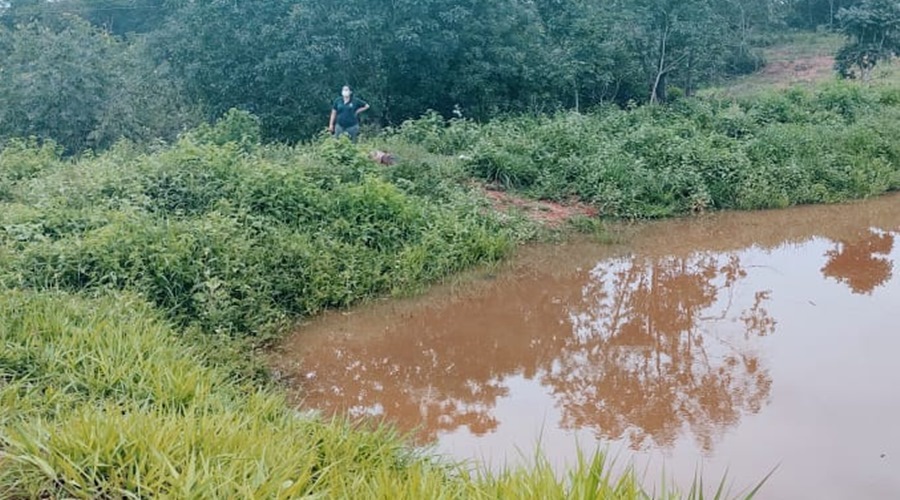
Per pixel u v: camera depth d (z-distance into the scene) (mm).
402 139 14023
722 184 13023
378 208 9414
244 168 9500
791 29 37438
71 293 6680
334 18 16047
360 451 4191
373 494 3248
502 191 12438
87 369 4863
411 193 10898
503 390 6090
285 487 3160
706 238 11141
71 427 3430
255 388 5805
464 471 3848
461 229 9734
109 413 3623
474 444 5066
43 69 15094
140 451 3299
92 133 15055
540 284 8977
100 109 15469
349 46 16422
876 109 18750
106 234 7312
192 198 8906
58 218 7902
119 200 8602
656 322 7711
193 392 4668
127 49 18438
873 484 4387
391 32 16562
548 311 8062
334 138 11555
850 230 11516
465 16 16859
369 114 17359
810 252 10359
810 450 4801
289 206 9016
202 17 16203
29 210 8133
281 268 7875
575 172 12812
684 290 8781
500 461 4785
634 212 12109
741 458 4738
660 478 4531
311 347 6969
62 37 15656
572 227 11383
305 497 3076
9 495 3047
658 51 19828
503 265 9617
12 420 3902
